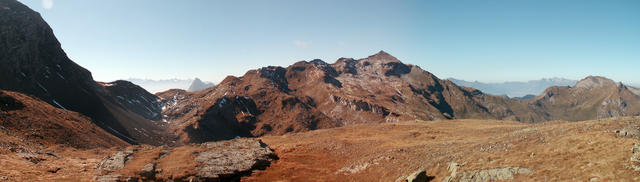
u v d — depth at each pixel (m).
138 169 52.59
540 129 47.12
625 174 23.17
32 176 43.75
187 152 68.19
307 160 68.94
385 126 116.38
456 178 32.94
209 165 58.47
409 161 48.09
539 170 28.67
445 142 62.00
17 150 62.97
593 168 25.70
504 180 29.12
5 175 40.88
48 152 73.12
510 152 36.97
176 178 51.00
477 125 100.56
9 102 113.94
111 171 51.50
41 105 133.50
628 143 28.39
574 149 31.12
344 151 73.44
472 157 38.62
